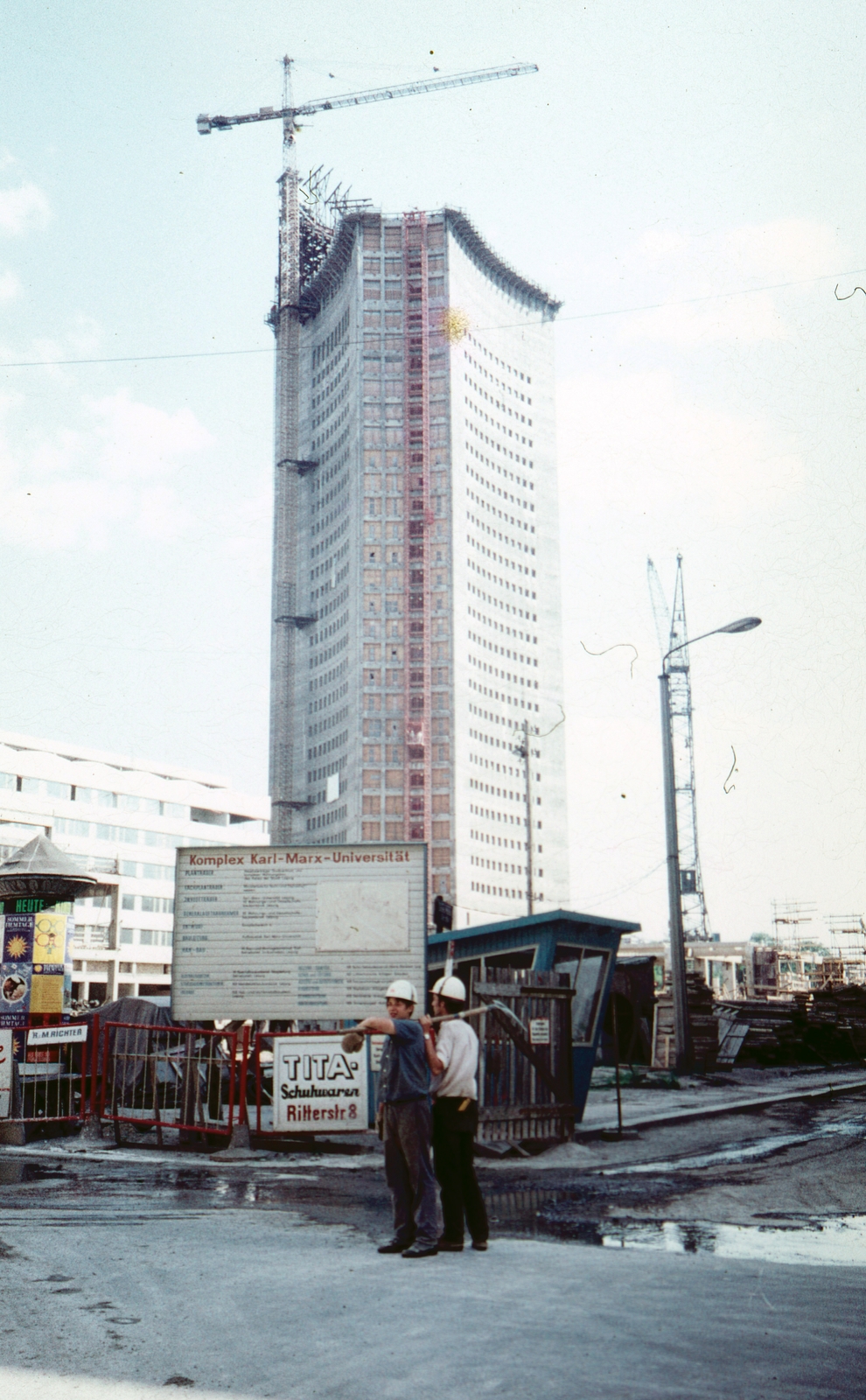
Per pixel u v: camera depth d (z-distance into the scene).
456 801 147.75
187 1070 13.26
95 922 100.62
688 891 113.88
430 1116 6.43
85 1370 4.08
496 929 16.53
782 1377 3.98
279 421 175.88
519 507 172.00
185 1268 5.85
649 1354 4.24
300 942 13.83
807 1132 14.93
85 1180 10.04
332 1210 8.18
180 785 112.38
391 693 151.75
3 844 94.69
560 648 173.50
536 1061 12.80
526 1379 3.96
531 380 180.75
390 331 162.50
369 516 156.75
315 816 161.00
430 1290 5.28
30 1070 13.80
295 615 168.25
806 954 83.00
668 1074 24.55
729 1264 5.97
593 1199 9.02
